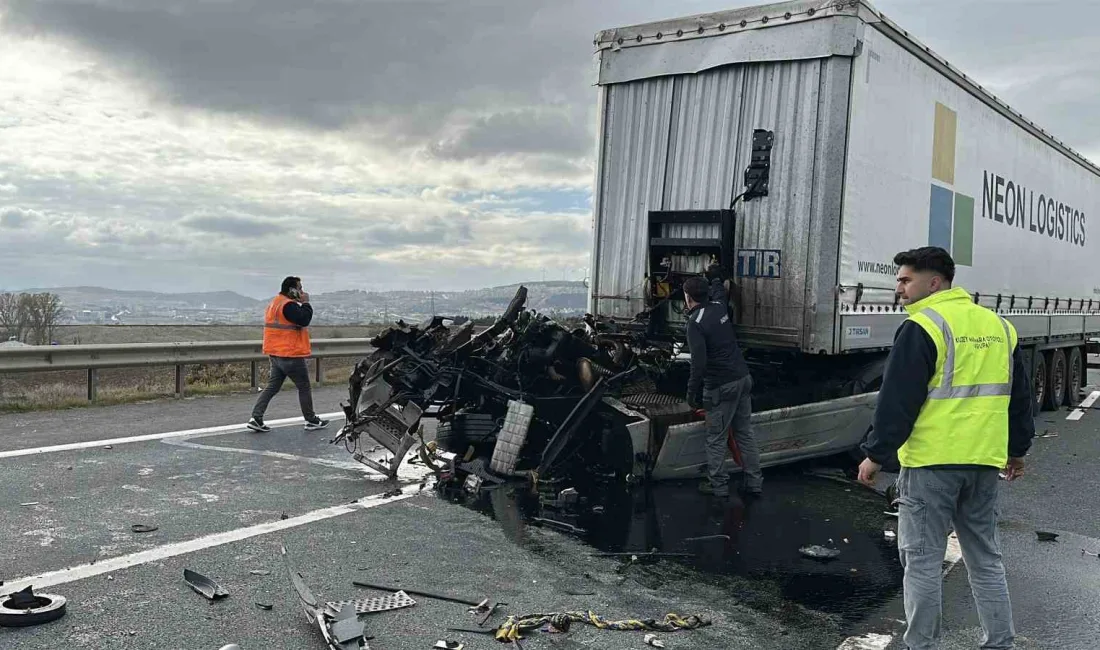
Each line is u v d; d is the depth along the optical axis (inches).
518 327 287.4
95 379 423.2
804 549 210.5
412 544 204.4
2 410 386.6
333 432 352.2
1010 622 141.6
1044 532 238.8
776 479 296.8
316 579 177.9
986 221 409.7
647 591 180.2
